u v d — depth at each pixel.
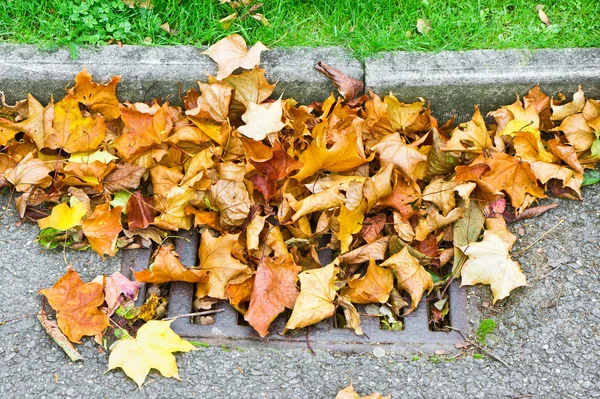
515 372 1.86
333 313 1.87
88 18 2.03
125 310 1.88
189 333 1.88
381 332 1.88
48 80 2.00
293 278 1.87
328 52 2.02
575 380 1.85
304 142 1.97
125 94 2.02
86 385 1.83
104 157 1.96
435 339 1.88
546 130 2.03
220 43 1.99
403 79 2.00
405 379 1.85
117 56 2.01
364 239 1.93
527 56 2.02
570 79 2.01
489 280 1.90
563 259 1.95
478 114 1.97
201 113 1.96
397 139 1.95
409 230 1.92
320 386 1.84
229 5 2.06
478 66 2.01
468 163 1.98
